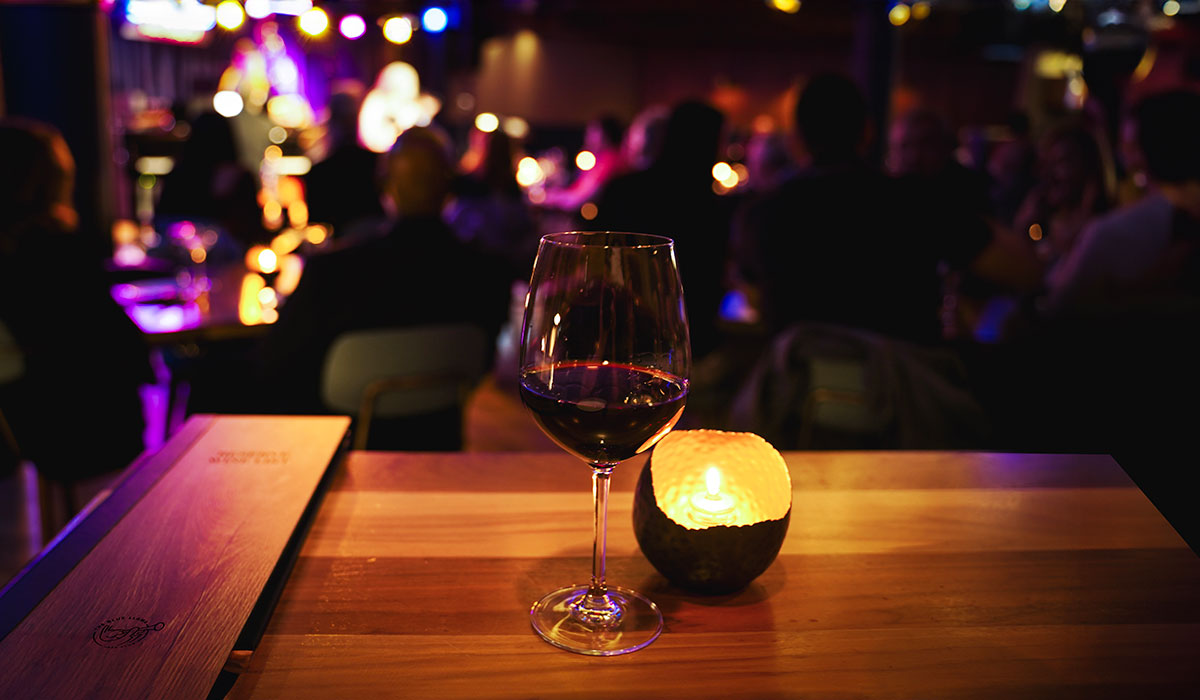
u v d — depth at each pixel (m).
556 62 13.49
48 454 2.05
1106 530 0.76
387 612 0.62
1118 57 4.55
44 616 0.56
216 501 0.73
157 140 6.20
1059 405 1.50
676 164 2.82
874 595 0.66
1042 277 2.20
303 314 2.07
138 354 2.12
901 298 1.99
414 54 11.17
